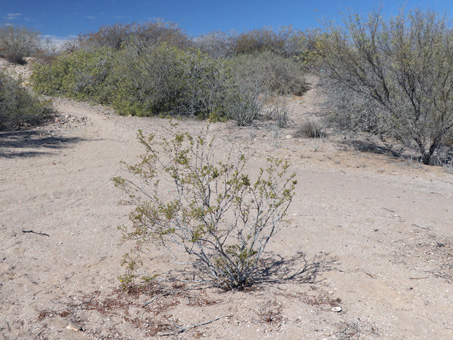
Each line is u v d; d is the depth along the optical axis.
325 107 14.58
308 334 2.87
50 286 3.78
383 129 11.01
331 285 3.63
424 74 9.49
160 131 12.54
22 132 12.16
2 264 4.19
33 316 3.26
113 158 9.19
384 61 10.26
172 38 27.80
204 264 4.03
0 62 26.64
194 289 3.68
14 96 12.63
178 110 16.16
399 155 10.55
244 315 3.16
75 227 5.24
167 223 4.15
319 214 5.73
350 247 4.55
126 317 3.23
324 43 10.76
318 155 10.23
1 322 3.18
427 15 9.66
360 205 6.27
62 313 3.28
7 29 28.06
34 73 20.75
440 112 9.45
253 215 5.60
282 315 3.13
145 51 17.36
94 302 3.48
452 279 3.72
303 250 4.50
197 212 3.59
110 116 15.28
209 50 27.28
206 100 15.68
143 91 16.08
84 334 3.02
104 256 4.45
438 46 9.47
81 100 18.70
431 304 3.28
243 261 3.73
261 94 16.94
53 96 19.19
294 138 12.08
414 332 2.89
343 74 11.01
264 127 13.47
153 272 4.05
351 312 3.16
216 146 10.76
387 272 3.88
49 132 12.19
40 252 4.52
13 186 6.90
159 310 3.33
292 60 20.56
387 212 5.92
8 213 5.64
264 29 27.81
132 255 4.44
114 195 6.54
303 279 3.79
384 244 4.65
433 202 6.63
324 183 7.73
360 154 10.47
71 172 7.97
